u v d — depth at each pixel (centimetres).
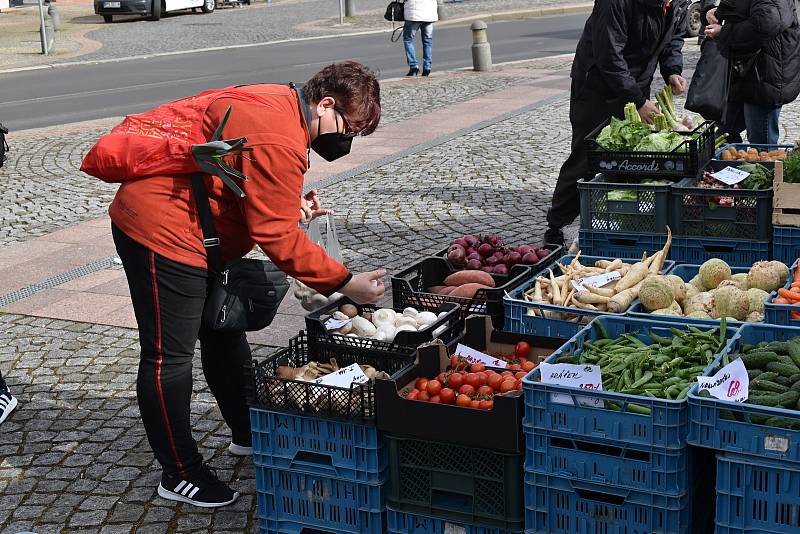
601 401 355
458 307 471
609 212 610
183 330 423
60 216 1000
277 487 415
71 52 2527
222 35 2866
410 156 1195
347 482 399
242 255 432
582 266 520
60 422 549
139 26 3200
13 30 3148
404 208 959
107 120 1548
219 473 486
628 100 721
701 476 375
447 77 1844
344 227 905
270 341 641
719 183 607
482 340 456
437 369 422
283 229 396
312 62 2166
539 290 493
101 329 685
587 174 750
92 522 449
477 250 557
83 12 3778
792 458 330
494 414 366
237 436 497
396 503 393
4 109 1702
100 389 590
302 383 397
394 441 387
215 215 410
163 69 2144
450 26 2933
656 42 724
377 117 409
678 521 352
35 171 1212
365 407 390
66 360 636
